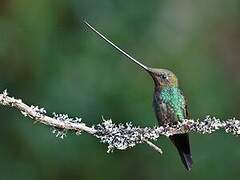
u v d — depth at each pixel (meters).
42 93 13.17
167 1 15.16
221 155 14.09
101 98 13.03
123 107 13.00
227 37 17.17
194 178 13.82
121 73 13.43
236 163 14.08
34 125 13.14
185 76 14.54
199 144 14.18
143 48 14.10
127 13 14.10
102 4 14.01
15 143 13.10
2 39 13.43
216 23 17.06
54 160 13.01
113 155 13.41
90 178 13.15
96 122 12.91
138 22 14.15
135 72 13.58
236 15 17.34
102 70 13.34
